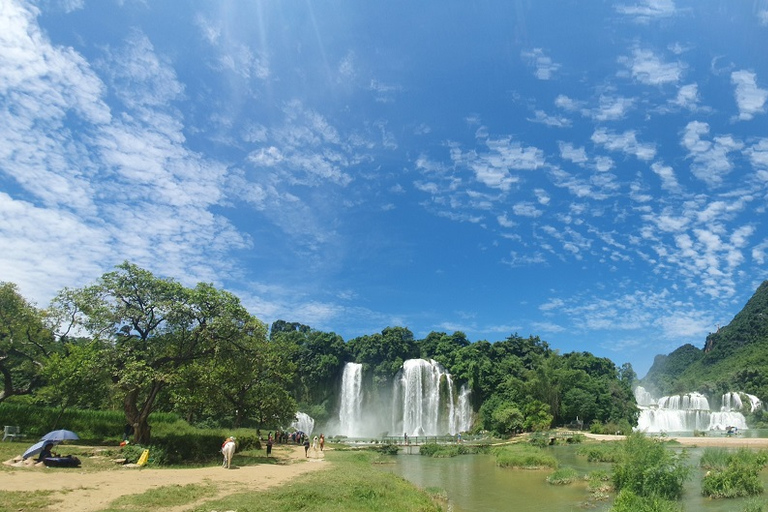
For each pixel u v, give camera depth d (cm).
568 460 4628
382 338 10588
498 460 4525
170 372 3244
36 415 3784
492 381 9956
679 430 9812
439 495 2691
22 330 4056
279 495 1777
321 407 9712
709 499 2442
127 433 3803
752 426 10119
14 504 1443
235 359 3528
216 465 2947
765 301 17900
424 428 9662
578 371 9569
